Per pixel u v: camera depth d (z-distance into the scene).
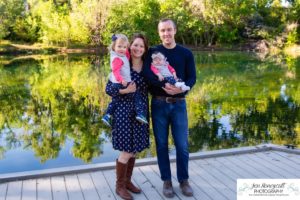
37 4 35.06
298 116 7.47
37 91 10.70
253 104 8.68
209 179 3.31
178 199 2.93
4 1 31.89
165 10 30.92
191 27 32.12
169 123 3.06
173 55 2.96
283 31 31.61
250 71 15.56
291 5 34.84
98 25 30.30
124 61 2.84
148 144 3.01
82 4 30.47
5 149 5.62
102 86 11.53
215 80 12.85
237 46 32.94
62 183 3.22
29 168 4.86
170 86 2.82
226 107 8.34
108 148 5.60
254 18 33.84
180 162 3.04
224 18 32.44
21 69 16.55
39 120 7.38
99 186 3.16
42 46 30.95
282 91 10.51
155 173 3.46
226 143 5.72
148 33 30.23
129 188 3.05
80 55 25.48
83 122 7.16
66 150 5.54
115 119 2.88
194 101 9.07
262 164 3.66
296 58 22.70
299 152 3.93
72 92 10.48
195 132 6.34
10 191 3.05
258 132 6.33
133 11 29.77
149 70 2.88
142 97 2.93
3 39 32.69
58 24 30.52
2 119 7.49
